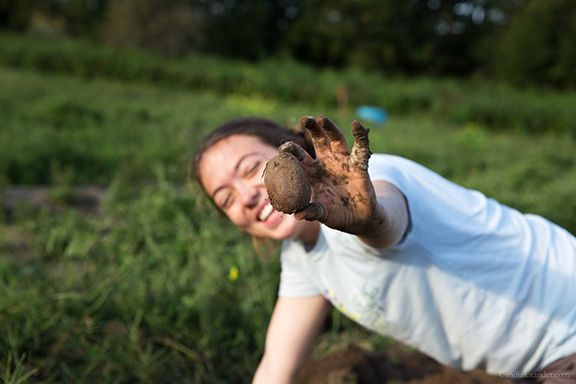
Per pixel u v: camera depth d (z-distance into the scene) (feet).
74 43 71.97
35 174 17.53
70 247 10.75
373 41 102.32
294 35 105.70
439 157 24.53
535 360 5.25
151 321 8.20
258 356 8.39
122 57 66.18
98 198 16.10
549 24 78.64
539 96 64.90
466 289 5.09
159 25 91.71
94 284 8.93
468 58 104.78
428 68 103.76
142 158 20.24
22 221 12.77
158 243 11.46
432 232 4.96
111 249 10.87
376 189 4.54
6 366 6.97
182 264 10.62
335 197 3.65
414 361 8.86
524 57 79.10
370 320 5.50
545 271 5.20
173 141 23.70
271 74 64.75
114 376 7.32
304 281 5.93
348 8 102.27
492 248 5.14
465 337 5.27
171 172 18.97
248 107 44.93
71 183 17.42
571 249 5.41
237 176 5.68
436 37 103.09
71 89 45.73
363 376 8.43
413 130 40.24
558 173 21.71
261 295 9.17
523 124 53.78
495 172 20.12
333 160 3.61
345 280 5.37
